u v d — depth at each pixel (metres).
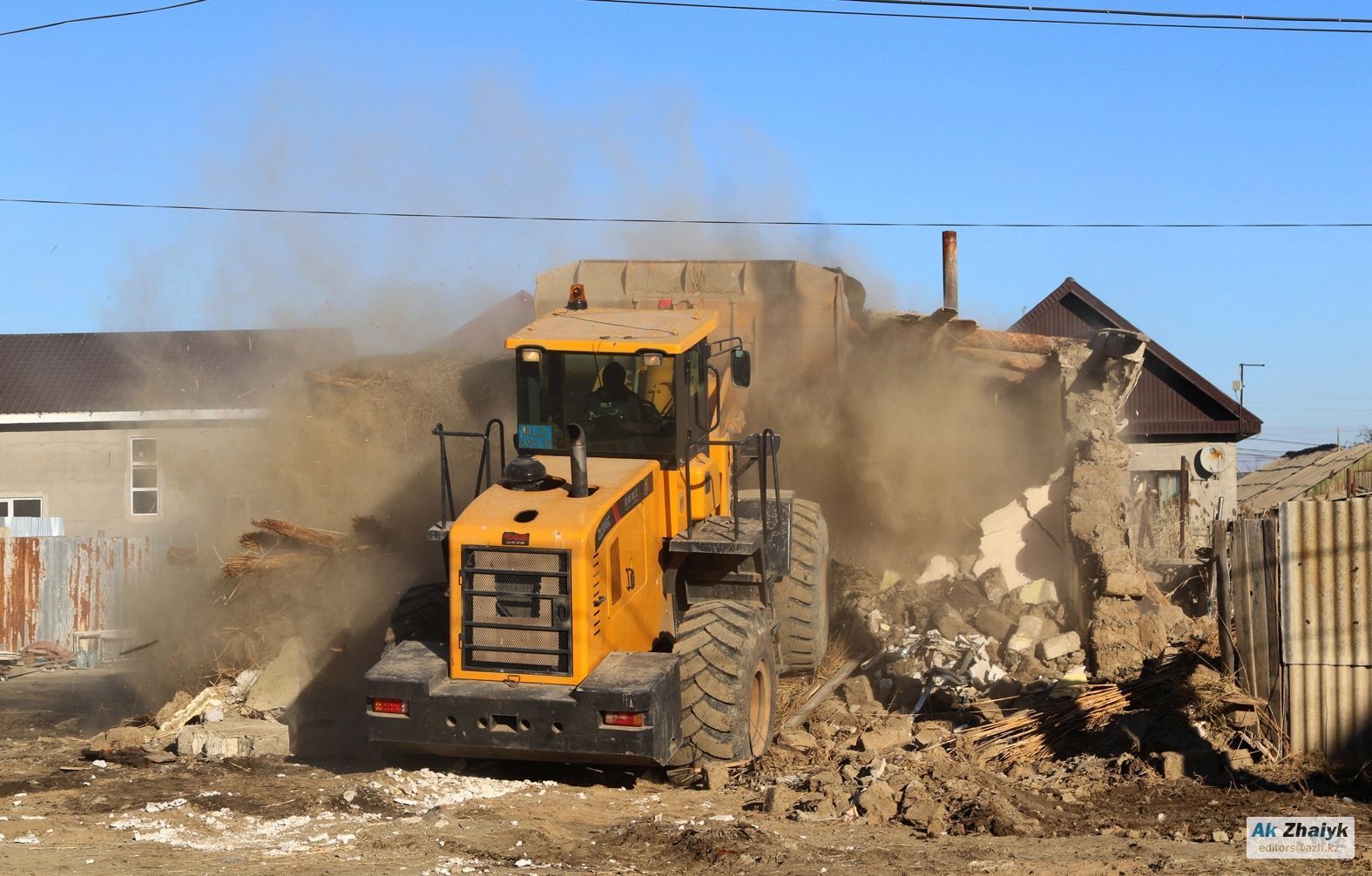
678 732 9.20
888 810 8.38
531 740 8.70
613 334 10.28
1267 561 9.62
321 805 8.65
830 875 6.97
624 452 10.21
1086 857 7.32
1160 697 10.34
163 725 11.42
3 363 29.66
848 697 12.00
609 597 9.16
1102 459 14.66
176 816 8.37
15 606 22.25
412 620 9.84
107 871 7.02
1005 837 7.92
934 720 11.12
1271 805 8.45
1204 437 36.81
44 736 12.74
